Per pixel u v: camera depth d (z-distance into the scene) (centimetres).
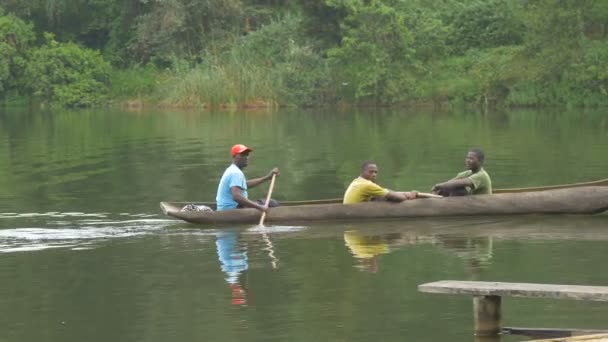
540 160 2208
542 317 912
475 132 3034
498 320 854
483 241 1295
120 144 2855
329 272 1120
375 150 2533
